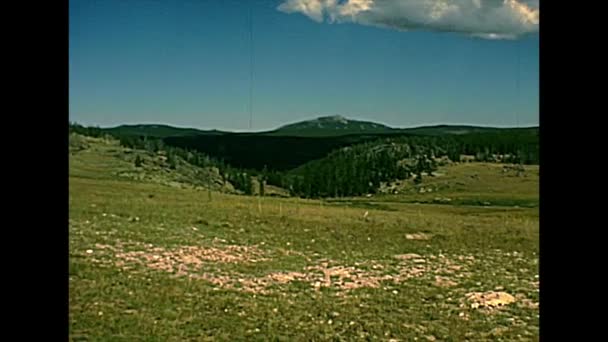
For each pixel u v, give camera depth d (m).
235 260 13.38
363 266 13.49
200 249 14.17
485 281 11.77
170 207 20.39
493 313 9.51
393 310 9.65
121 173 41.38
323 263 13.73
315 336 8.30
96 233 14.72
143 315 8.66
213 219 18.45
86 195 23.05
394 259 14.48
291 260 13.78
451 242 17.06
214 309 9.27
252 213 20.58
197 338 8.05
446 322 9.00
